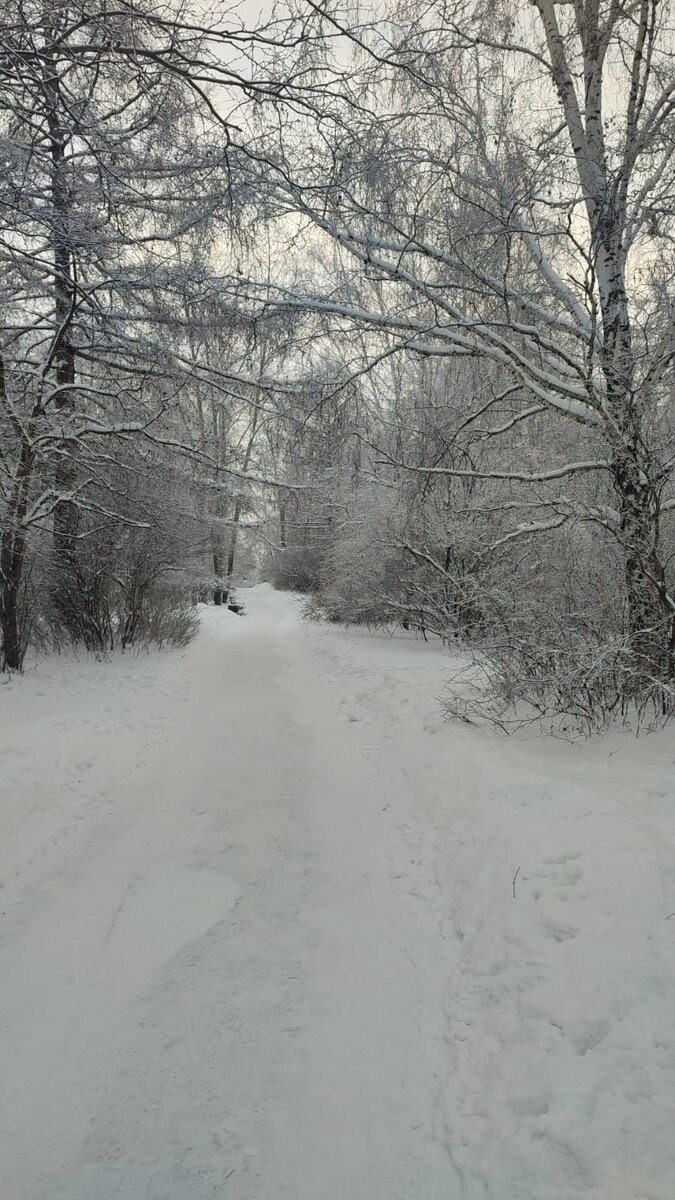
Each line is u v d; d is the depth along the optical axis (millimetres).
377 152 6473
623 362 6305
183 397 11414
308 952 3402
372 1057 2693
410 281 7258
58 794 5328
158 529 12359
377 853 4547
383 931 3594
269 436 10844
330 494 14539
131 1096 2500
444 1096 2480
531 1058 2480
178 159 6785
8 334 10211
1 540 9508
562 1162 2096
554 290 7371
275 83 5207
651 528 6074
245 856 4535
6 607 9734
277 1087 2549
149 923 3678
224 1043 2771
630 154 6223
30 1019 2900
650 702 6168
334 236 7301
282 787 5930
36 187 6320
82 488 11156
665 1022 2422
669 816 3891
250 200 6777
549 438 8672
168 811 5387
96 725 7230
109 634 12742
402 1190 2129
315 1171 2201
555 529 7281
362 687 9750
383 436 11773
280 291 8102
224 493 13047
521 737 5918
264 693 10484
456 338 7273
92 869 4363
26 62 5109
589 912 3092
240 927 3639
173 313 9125
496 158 7035
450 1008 2951
